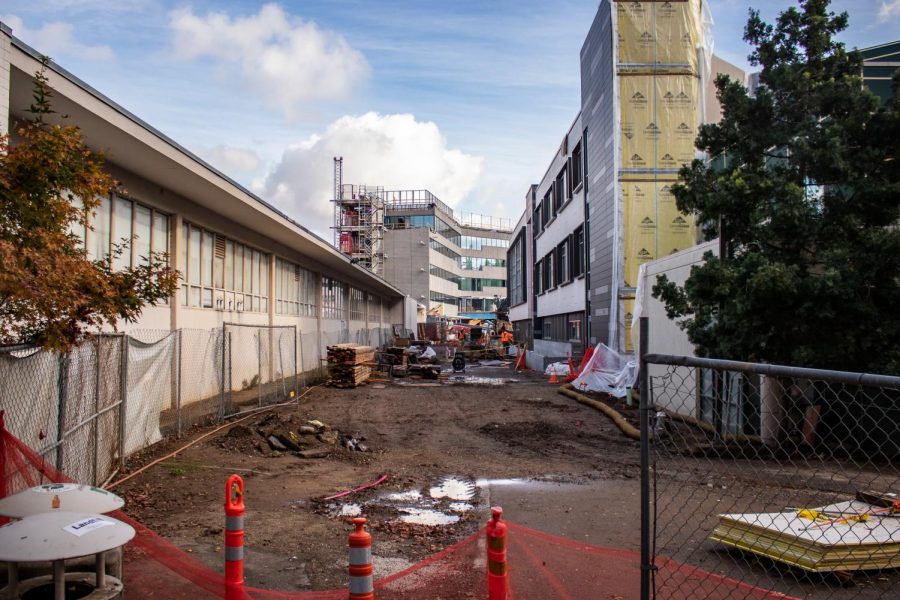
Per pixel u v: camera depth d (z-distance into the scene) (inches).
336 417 613.0
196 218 676.7
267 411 630.5
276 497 314.5
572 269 1145.4
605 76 876.6
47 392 246.2
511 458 431.2
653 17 842.2
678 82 838.5
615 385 765.9
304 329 1151.0
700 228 822.5
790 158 467.8
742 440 433.1
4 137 189.8
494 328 2620.6
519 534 259.1
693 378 530.3
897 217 443.5
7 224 176.2
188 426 506.0
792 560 203.0
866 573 205.9
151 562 218.1
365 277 1534.2
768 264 423.2
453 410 680.4
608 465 406.9
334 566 222.8
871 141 452.8
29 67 322.7
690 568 215.5
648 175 831.7
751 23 492.4
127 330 524.7
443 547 246.8
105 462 325.7
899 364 402.6
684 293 507.8
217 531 257.9
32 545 130.1
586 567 220.5
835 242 440.5
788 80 462.3
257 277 898.7
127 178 532.1
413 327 2728.8
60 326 200.7
